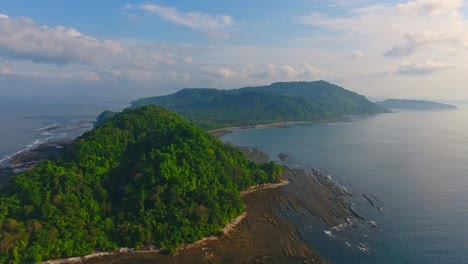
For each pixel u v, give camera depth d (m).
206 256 98.25
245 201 138.25
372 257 97.38
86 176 121.88
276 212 129.25
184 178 124.81
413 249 101.12
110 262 94.00
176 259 96.38
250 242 106.25
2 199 107.31
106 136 148.00
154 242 102.06
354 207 133.50
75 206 108.06
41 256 91.81
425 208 131.38
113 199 118.12
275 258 97.75
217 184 134.75
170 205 113.31
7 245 91.50
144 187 117.31
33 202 106.25
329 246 103.88
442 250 100.31
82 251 95.69
